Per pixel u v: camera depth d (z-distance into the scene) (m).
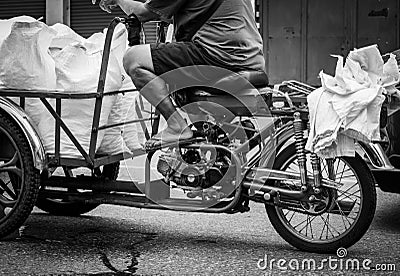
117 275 4.38
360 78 4.63
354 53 4.75
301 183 4.77
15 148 4.91
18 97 4.96
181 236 5.41
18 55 4.93
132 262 4.67
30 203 4.93
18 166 4.98
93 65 5.11
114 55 5.21
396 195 7.37
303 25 11.97
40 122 5.05
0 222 4.99
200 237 5.39
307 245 4.92
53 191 5.20
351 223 5.07
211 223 5.91
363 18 11.79
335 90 4.58
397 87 5.23
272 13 12.05
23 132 4.86
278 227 5.00
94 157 4.91
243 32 4.92
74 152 4.97
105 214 6.23
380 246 5.15
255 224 5.88
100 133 5.03
